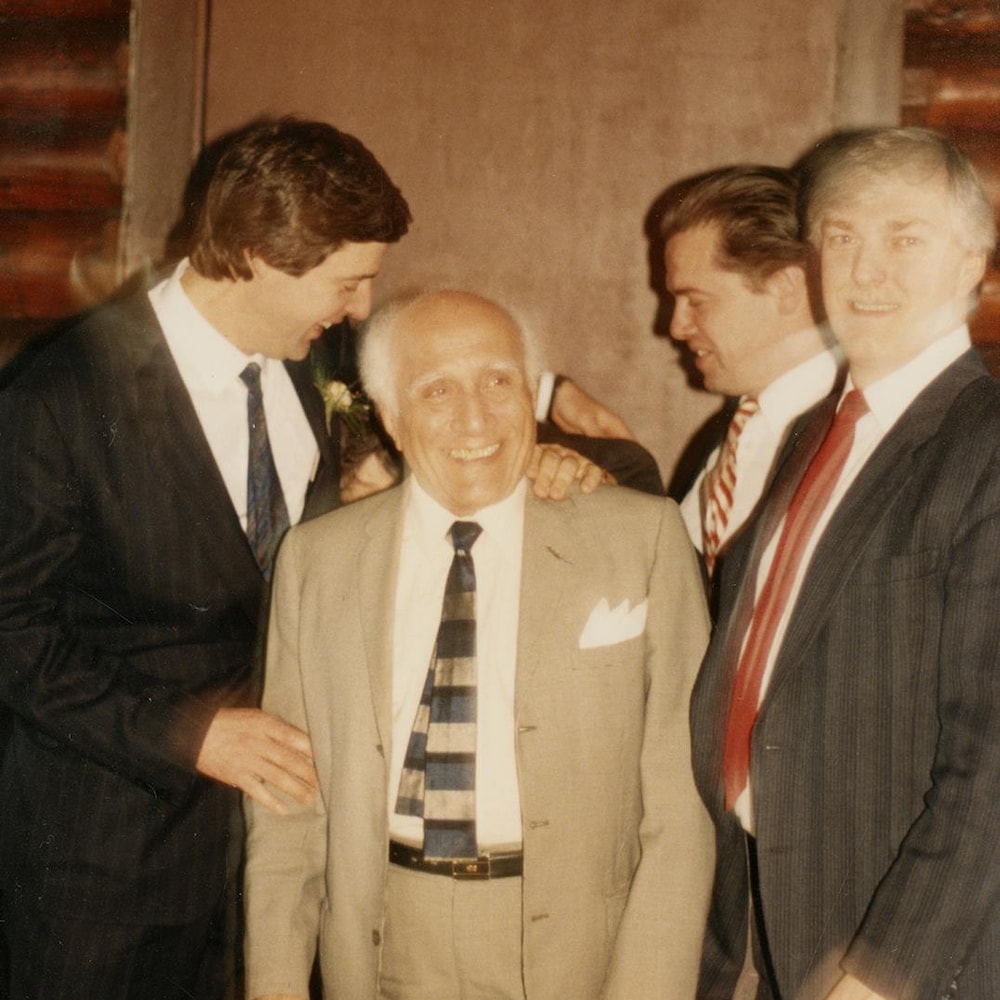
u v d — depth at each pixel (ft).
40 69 10.08
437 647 5.63
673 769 5.60
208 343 6.82
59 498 6.33
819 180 5.44
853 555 5.07
